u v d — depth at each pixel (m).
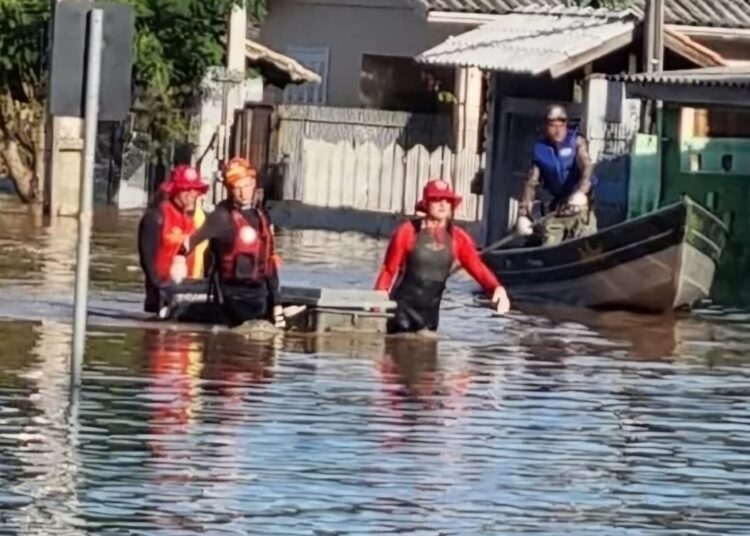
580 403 19.12
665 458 16.62
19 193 41.97
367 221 42.16
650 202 32.91
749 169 32.66
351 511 14.34
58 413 17.44
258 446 16.38
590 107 34.19
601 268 27.89
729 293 31.42
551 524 14.23
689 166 32.81
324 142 43.91
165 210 23.86
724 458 16.70
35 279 27.38
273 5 49.34
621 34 35.62
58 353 20.67
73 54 17.81
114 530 13.60
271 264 23.25
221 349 21.59
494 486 15.31
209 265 23.55
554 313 27.12
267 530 13.73
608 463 16.33
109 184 43.62
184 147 43.69
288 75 45.47
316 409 18.16
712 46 42.50
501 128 37.50
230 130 43.75
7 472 15.13
